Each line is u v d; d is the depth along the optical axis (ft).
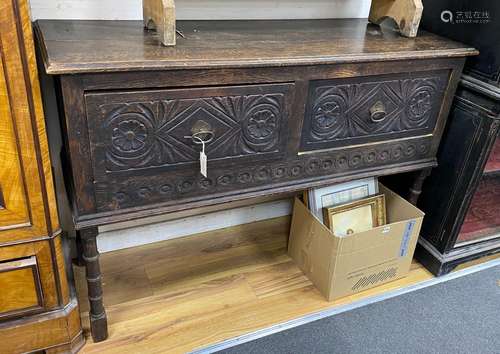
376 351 4.28
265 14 4.87
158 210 3.61
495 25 4.12
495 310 4.87
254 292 4.91
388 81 4.00
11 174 3.13
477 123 4.45
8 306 3.59
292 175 4.06
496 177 5.42
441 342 4.43
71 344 4.03
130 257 5.31
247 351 4.20
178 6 4.44
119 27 3.93
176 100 3.26
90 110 3.04
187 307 4.66
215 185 3.76
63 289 3.80
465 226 5.54
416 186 4.97
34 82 2.98
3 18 2.70
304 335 4.41
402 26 4.43
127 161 3.33
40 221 3.38
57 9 4.02
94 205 3.39
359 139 4.19
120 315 4.51
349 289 4.87
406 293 5.02
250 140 3.68
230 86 3.38
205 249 5.53
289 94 3.62
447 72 4.27
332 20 5.07
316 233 4.75
